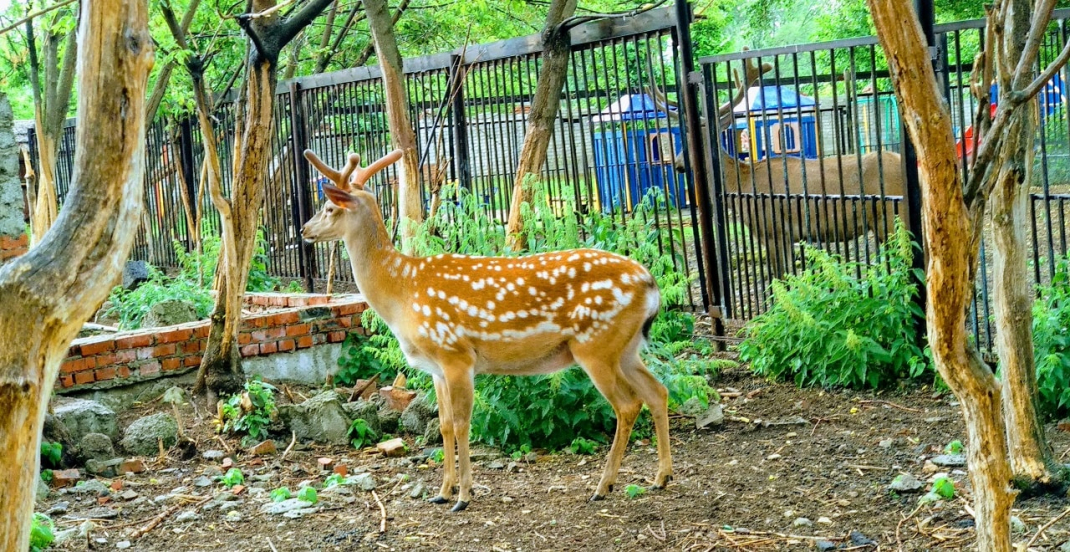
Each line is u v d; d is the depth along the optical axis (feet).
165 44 32.35
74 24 33.09
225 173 45.88
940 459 17.88
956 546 14.21
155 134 49.49
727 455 19.34
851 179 32.14
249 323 26.00
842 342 23.27
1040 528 14.11
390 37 26.25
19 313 8.36
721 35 74.84
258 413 22.06
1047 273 28.99
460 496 17.01
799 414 21.89
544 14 54.03
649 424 21.29
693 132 27.37
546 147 27.61
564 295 16.89
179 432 20.98
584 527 15.85
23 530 8.63
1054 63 10.07
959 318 10.46
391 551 15.30
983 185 10.59
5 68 49.42
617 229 24.08
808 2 70.79
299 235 42.37
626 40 27.68
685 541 15.06
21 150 54.24
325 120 41.14
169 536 16.30
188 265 38.91
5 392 8.34
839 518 15.65
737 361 26.43
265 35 23.93
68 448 20.29
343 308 27.50
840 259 24.81
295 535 16.11
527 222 23.00
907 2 9.39
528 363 17.60
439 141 31.89
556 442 20.48
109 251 8.67
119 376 24.41
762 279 26.99
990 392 10.85
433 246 22.33
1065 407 20.35
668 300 22.86
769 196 26.23
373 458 20.48
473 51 32.45
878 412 21.52
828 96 65.51
